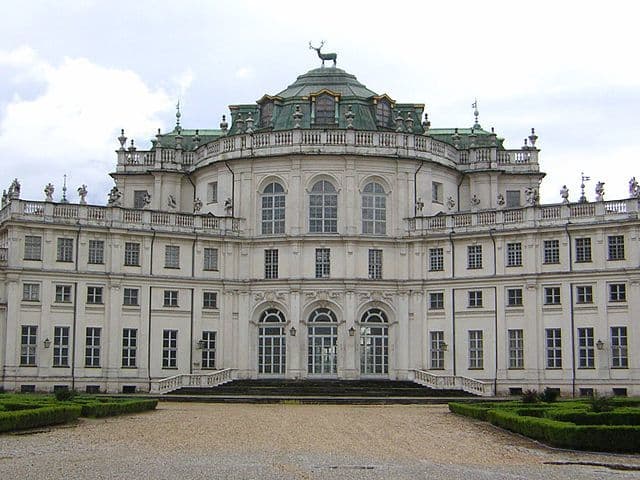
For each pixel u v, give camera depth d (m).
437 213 83.12
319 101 86.38
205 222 81.19
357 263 80.94
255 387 73.44
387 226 82.12
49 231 75.06
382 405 61.50
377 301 80.88
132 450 33.94
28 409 42.06
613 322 72.62
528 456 33.78
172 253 79.81
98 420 45.97
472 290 78.88
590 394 72.69
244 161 82.44
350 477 28.12
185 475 27.98
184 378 73.81
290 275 80.69
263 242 81.50
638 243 72.19
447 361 79.06
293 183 81.31
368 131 82.00
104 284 76.69
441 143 85.56
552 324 75.06
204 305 80.38
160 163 89.25
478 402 58.97
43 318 73.94
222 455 32.91
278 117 87.12
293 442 37.38
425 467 30.58
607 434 34.78
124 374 76.38
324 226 81.50
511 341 76.81
